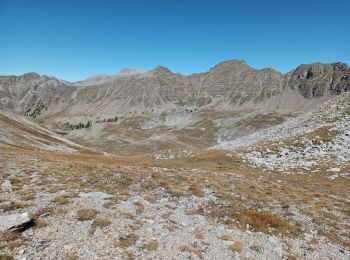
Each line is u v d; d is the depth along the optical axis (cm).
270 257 1842
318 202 3112
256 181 3941
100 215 2133
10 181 2872
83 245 1725
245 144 8019
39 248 1644
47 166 3838
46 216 2048
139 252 1720
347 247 2125
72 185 2916
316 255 1939
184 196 2875
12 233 1734
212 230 2116
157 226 2061
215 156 6656
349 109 7581
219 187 3312
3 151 5234
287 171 5225
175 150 8375
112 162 5553
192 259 1709
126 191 2847
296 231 2277
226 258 1767
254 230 2227
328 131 6725
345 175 4700
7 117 14338
